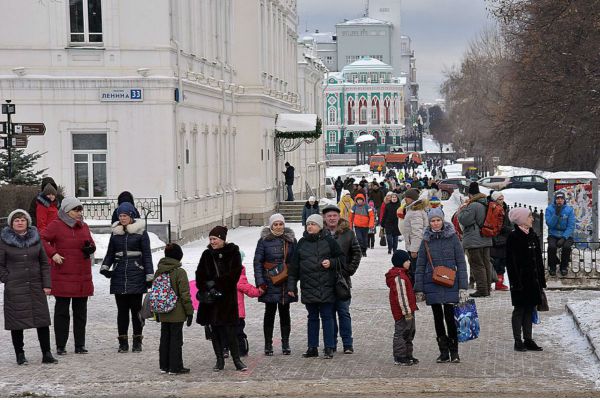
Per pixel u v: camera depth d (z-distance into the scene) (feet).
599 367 68.39
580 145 241.76
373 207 181.57
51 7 172.65
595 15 192.54
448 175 634.84
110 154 173.27
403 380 64.34
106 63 173.17
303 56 375.66
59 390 62.34
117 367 71.15
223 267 68.95
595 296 107.55
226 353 74.59
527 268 75.00
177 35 182.80
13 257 71.97
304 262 73.56
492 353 74.95
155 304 68.13
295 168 331.36
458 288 71.05
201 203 198.80
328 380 64.95
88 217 172.35
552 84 215.92
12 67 172.65
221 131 220.02
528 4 204.33
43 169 160.97
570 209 117.91
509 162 273.75
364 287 119.24
